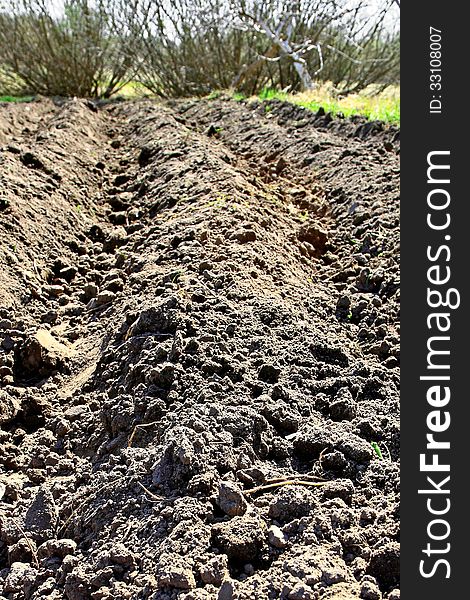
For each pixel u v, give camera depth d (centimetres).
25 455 323
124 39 1592
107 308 450
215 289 395
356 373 335
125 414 308
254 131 892
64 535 262
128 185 721
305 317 397
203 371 313
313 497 244
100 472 281
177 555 217
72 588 223
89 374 373
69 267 523
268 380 318
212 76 1563
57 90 1694
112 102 1501
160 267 452
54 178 664
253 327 359
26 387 378
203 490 241
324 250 532
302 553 221
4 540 266
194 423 265
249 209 525
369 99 1096
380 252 491
